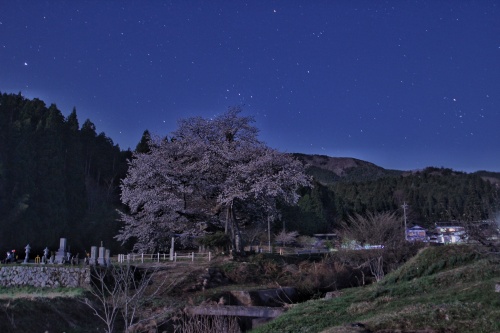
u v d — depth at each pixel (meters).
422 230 63.50
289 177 47.25
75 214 65.62
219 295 33.09
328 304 21.22
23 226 55.06
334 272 38.12
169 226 51.03
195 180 49.53
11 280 32.12
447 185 164.88
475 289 18.58
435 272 26.16
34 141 62.03
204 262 41.84
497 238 26.44
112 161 92.75
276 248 66.00
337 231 69.38
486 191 152.38
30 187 58.44
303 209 94.50
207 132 52.25
